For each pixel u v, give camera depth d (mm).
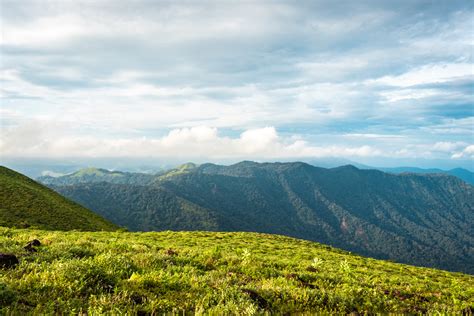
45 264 8234
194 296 7348
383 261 33156
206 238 38219
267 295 8117
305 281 11227
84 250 11172
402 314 8156
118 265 9055
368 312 8188
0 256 7914
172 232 42469
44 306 5773
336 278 12219
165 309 6434
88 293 6824
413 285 15648
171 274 9469
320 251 34656
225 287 8141
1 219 46531
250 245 34375
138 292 7168
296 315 7133
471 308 10406
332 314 7551
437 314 8594
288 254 30062
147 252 12516
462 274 30734
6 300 5766
